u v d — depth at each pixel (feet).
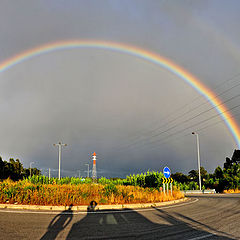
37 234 23.97
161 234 24.77
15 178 195.42
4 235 23.25
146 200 55.52
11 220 30.60
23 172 240.73
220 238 22.81
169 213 39.60
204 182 158.81
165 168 67.36
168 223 30.78
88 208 43.06
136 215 37.22
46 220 31.24
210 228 27.48
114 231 26.12
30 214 35.50
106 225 29.30
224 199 66.28
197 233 25.04
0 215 34.12
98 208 43.88
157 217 35.45
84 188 65.10
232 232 25.21
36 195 46.68
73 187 66.23
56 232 25.00
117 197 52.54
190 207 48.26
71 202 46.16
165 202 55.72
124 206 46.75
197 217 35.40
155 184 93.66
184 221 32.19
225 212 40.04
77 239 22.53
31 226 27.48
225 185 123.54
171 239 22.74
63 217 33.88
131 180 114.11
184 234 24.70
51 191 51.47
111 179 143.13
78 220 32.09
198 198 74.13
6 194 47.29
